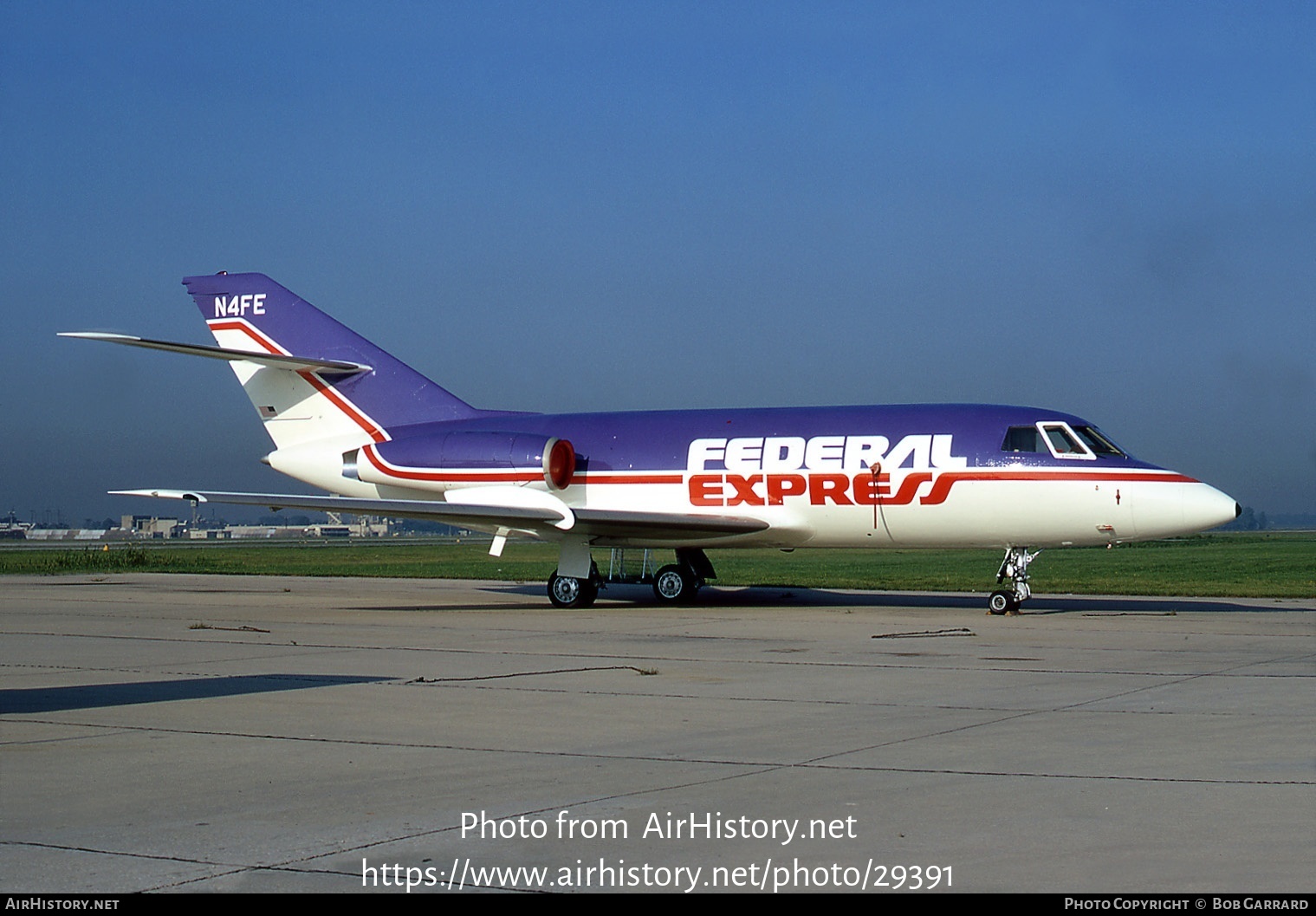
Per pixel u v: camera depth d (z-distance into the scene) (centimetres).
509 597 3472
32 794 982
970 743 1181
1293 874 751
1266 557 6238
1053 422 2725
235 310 3416
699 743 1193
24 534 19512
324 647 2095
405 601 3334
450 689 1574
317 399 3366
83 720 1335
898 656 1939
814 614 2762
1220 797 945
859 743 1187
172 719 1339
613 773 1052
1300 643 2116
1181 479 2625
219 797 968
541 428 3197
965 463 2730
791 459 2888
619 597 3450
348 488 3300
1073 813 899
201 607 3091
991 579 4178
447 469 3144
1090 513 2644
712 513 2956
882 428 2847
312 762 1107
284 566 5628
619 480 3047
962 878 752
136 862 790
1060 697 1488
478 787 1002
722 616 2725
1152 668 1770
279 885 744
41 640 2225
